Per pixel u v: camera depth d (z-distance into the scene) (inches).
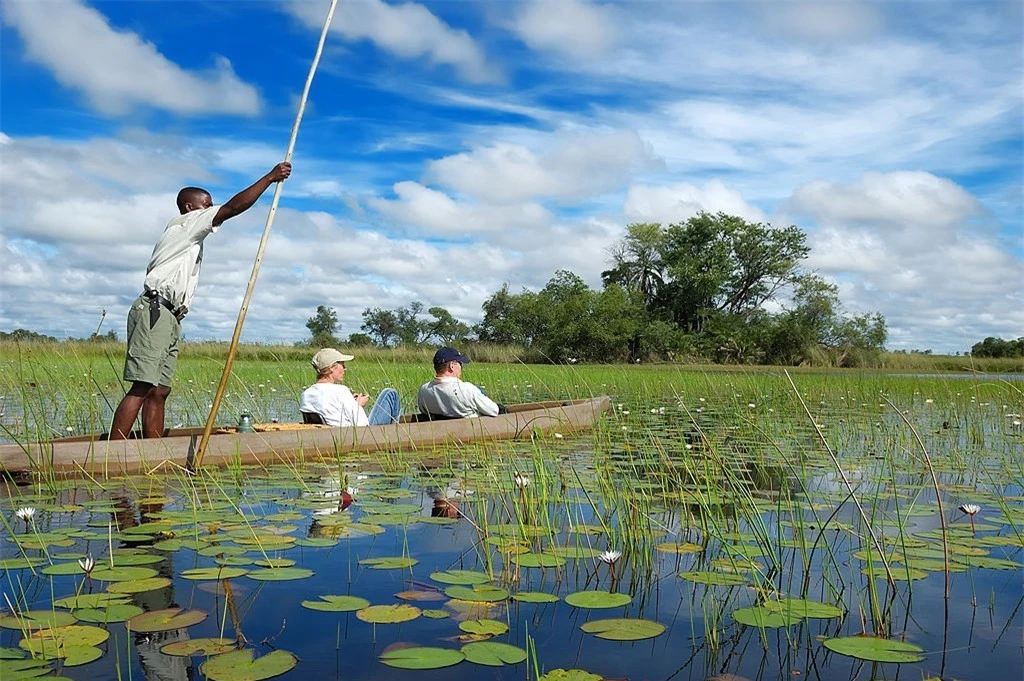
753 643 88.4
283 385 528.7
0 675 76.0
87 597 100.8
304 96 219.0
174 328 218.1
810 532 144.5
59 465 199.2
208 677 76.1
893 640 89.5
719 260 2337.6
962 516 158.9
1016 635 91.5
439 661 79.9
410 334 2952.8
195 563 117.3
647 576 114.4
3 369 439.2
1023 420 356.8
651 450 246.8
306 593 103.3
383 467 221.1
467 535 138.2
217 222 217.6
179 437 214.7
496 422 281.4
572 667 80.4
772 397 481.4
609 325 2058.3
